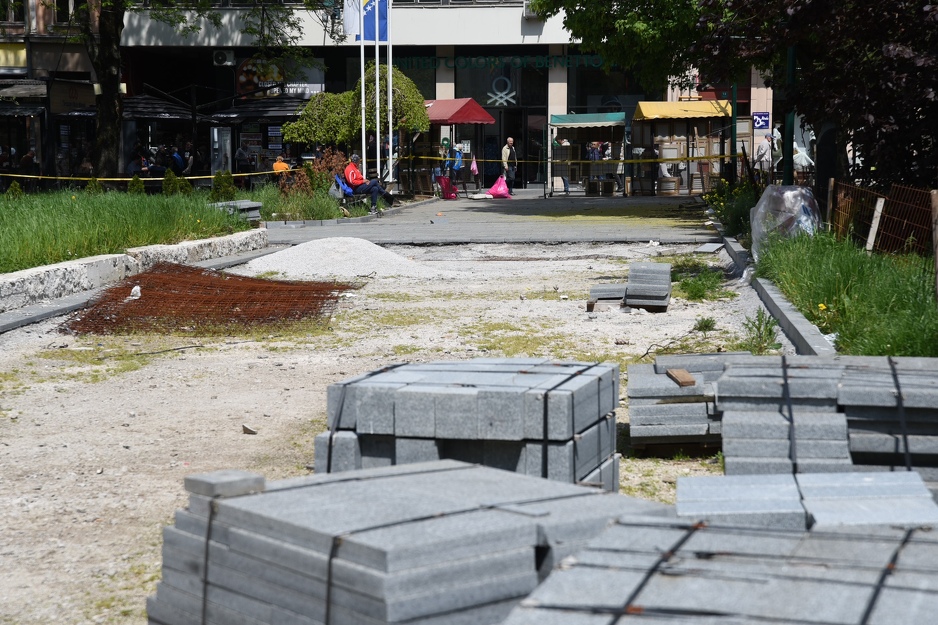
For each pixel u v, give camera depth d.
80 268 15.46
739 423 5.35
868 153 16.25
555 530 3.42
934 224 9.84
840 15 15.66
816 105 16.19
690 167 41.88
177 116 37.97
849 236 14.39
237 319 13.75
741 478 4.38
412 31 49.06
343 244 19.72
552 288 16.75
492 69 50.03
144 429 8.39
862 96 15.49
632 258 20.97
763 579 2.87
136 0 47.88
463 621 3.22
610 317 13.63
